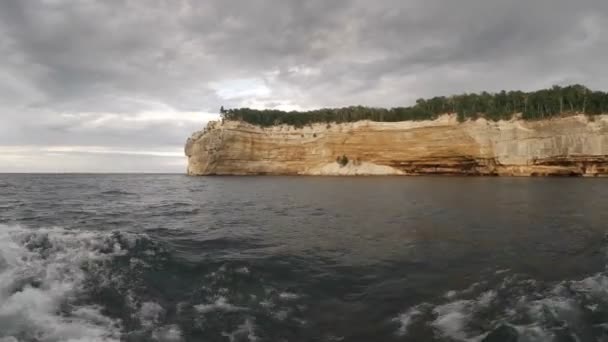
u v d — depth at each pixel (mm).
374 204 27266
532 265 10172
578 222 17500
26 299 6484
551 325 6340
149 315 6754
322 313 7277
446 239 13867
